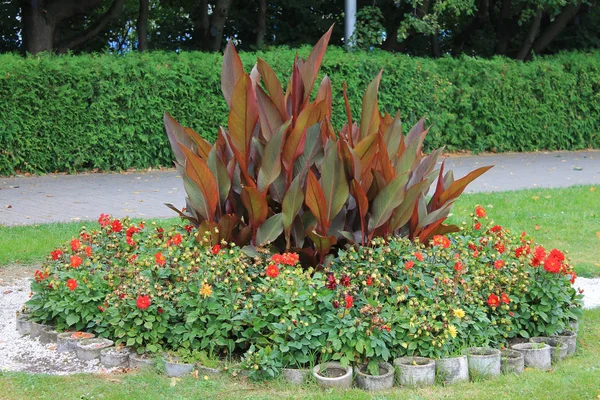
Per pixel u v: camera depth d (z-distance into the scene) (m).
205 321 4.37
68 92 13.42
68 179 13.09
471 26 22.83
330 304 4.26
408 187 5.28
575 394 3.93
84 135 13.76
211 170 5.12
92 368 4.38
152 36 21.75
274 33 21.59
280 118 5.12
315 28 21.55
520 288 4.72
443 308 4.35
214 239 5.05
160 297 4.49
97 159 13.92
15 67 13.00
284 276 4.40
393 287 4.54
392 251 4.72
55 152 13.62
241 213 5.27
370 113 5.32
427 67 16.72
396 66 16.34
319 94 5.36
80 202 10.60
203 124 14.74
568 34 22.83
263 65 5.00
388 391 3.99
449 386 4.08
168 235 5.41
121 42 22.55
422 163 5.43
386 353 4.11
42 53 13.73
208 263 4.61
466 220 8.68
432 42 22.50
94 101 13.74
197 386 4.01
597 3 21.88
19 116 13.17
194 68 14.52
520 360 4.34
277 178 5.11
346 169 5.00
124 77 13.91
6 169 13.27
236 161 5.25
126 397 3.85
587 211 9.59
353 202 5.14
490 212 9.44
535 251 4.84
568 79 18.20
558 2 18.95
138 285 4.52
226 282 4.43
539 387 4.03
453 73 17.30
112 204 10.43
